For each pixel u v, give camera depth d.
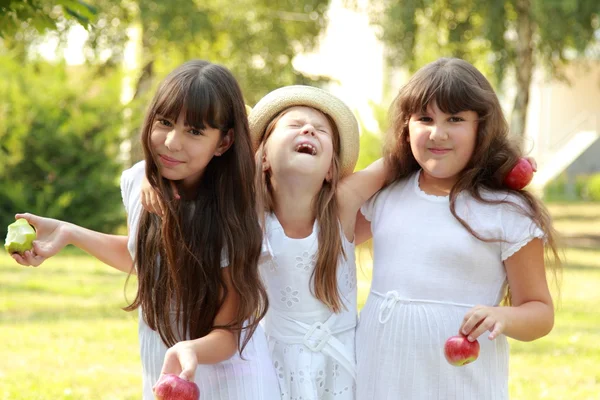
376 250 3.70
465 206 3.52
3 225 14.77
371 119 17.47
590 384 6.46
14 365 6.62
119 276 11.45
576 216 23.20
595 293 10.88
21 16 4.69
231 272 3.26
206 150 3.22
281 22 19.75
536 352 7.50
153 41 18.69
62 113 14.91
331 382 3.60
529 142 4.43
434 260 3.50
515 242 3.44
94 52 18.27
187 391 2.76
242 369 3.32
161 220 3.33
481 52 18.52
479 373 3.46
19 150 14.64
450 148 3.47
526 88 17.44
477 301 3.50
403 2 16.58
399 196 3.71
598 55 18.52
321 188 3.61
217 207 3.30
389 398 3.49
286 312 3.60
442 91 3.43
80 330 7.95
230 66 19.61
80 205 14.89
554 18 15.77
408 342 3.48
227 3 19.45
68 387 6.03
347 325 3.68
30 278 10.91
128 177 3.61
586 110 29.28
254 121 3.60
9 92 14.70
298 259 3.55
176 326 3.33
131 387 6.10
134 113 15.46
